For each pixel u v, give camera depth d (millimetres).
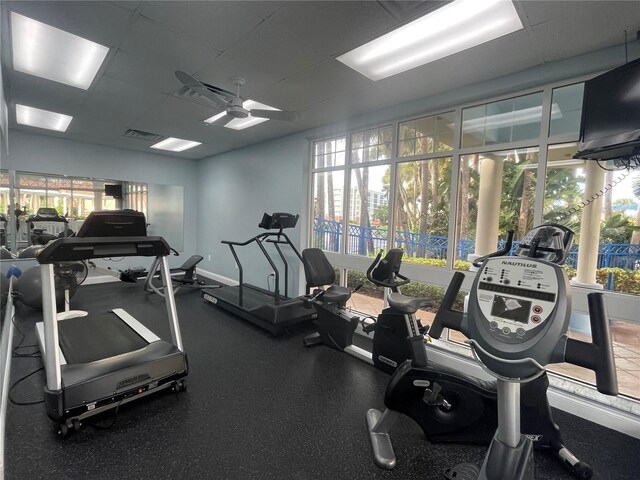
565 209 2660
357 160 4168
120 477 1704
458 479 1704
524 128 2812
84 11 2041
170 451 1902
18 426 2072
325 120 4102
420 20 2066
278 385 2705
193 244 7363
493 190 3115
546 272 1006
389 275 2750
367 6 1940
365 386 2721
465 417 1957
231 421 2205
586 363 944
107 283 6066
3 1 1925
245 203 5891
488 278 1104
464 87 3006
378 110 3713
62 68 2852
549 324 936
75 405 1972
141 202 6477
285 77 2918
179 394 2521
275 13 2029
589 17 1950
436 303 3545
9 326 3361
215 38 2330
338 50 2459
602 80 1993
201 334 3791
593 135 2047
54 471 1727
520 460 1057
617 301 2342
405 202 3691
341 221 4395
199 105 3717
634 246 2375
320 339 3621
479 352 1054
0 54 2424
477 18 2018
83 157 5707
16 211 5070
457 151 3191
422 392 1963
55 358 1990
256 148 5578
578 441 2137
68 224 5418
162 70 2848
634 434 2174
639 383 2457
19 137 5051
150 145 5875
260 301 4508
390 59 2572
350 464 1849
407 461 1891
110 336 2881
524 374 973
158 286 5848
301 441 2025
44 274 2049
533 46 2297
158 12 2043
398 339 2602
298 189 4793
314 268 3623
